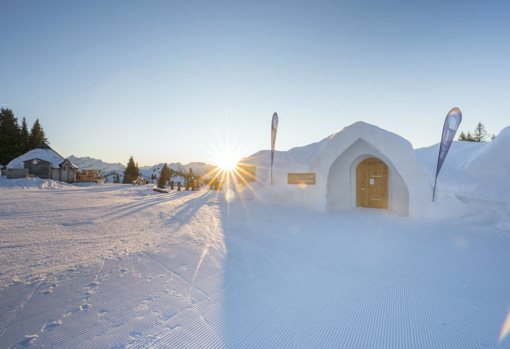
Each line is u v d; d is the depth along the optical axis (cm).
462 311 282
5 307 278
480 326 254
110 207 1109
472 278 375
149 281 351
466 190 802
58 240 559
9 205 1052
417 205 902
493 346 223
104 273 377
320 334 239
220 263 429
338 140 1069
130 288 328
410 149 921
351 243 565
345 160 1172
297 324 254
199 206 1202
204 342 224
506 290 337
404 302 301
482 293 327
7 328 239
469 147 1081
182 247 522
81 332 235
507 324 257
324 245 548
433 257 468
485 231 663
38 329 239
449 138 832
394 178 1088
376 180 1198
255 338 231
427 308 288
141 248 509
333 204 1147
